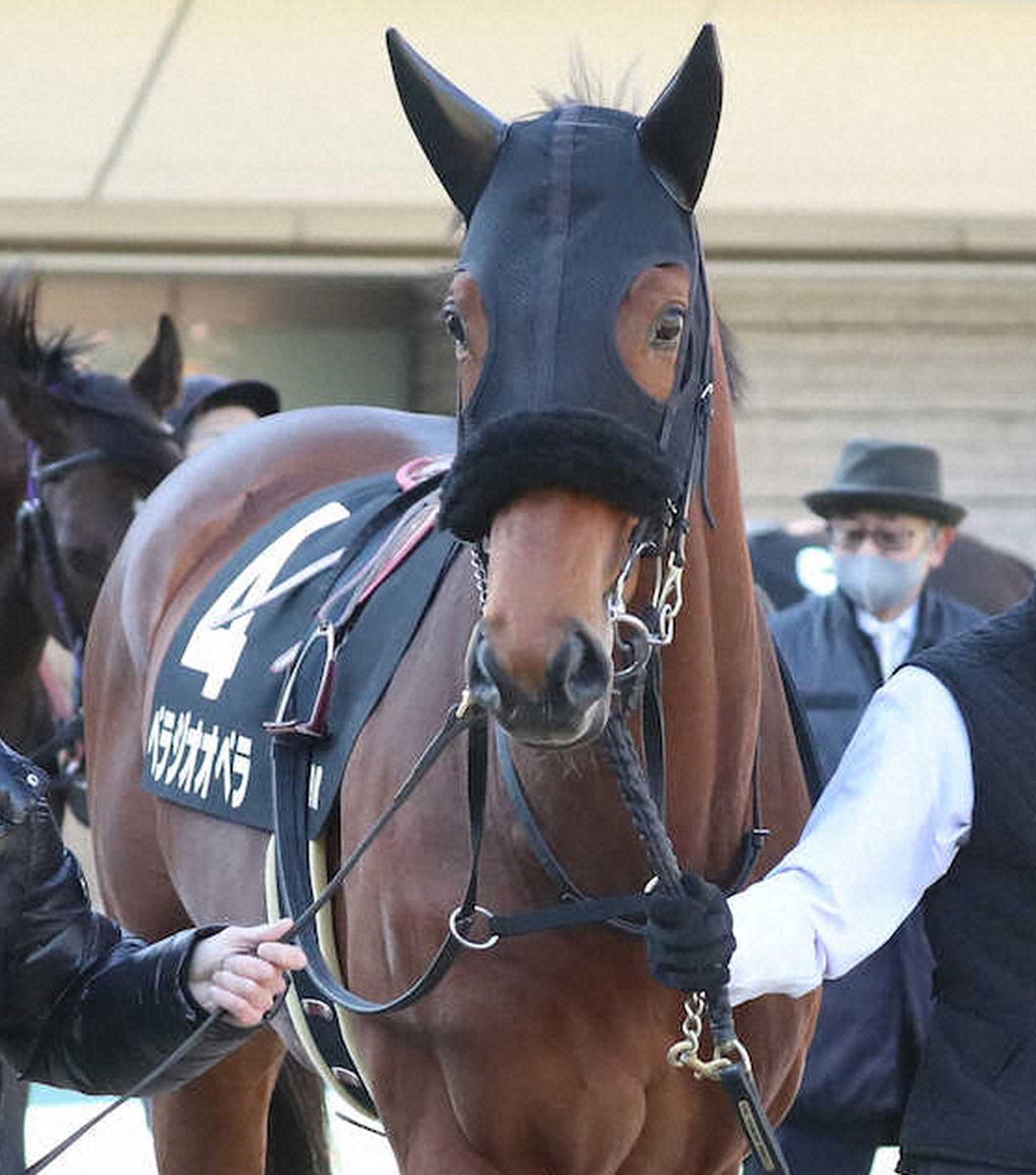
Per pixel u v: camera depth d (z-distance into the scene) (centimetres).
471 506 467
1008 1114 535
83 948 535
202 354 1683
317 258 1644
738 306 1703
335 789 584
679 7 1323
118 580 809
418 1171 557
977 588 1213
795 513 1709
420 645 577
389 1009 536
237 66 1362
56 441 965
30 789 527
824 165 1524
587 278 478
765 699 579
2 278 993
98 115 1416
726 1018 491
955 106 1423
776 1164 506
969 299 1716
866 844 532
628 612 498
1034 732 539
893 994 710
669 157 495
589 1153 542
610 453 461
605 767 519
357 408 815
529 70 1351
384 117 1421
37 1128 1183
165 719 711
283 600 672
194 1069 527
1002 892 540
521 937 530
